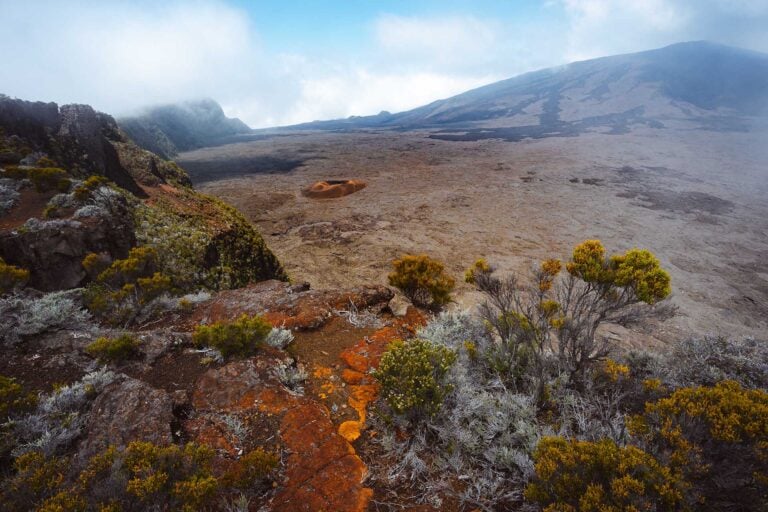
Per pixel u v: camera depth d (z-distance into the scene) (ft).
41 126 73.26
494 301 20.66
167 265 48.62
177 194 84.64
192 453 11.55
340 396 16.44
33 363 17.58
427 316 26.86
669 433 11.29
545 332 18.70
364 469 12.29
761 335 59.11
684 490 9.66
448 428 13.91
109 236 42.01
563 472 10.59
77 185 50.01
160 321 26.45
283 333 20.70
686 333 57.06
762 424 10.48
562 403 15.56
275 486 11.66
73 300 25.94
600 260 17.99
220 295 29.86
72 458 12.33
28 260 35.78
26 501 10.44
